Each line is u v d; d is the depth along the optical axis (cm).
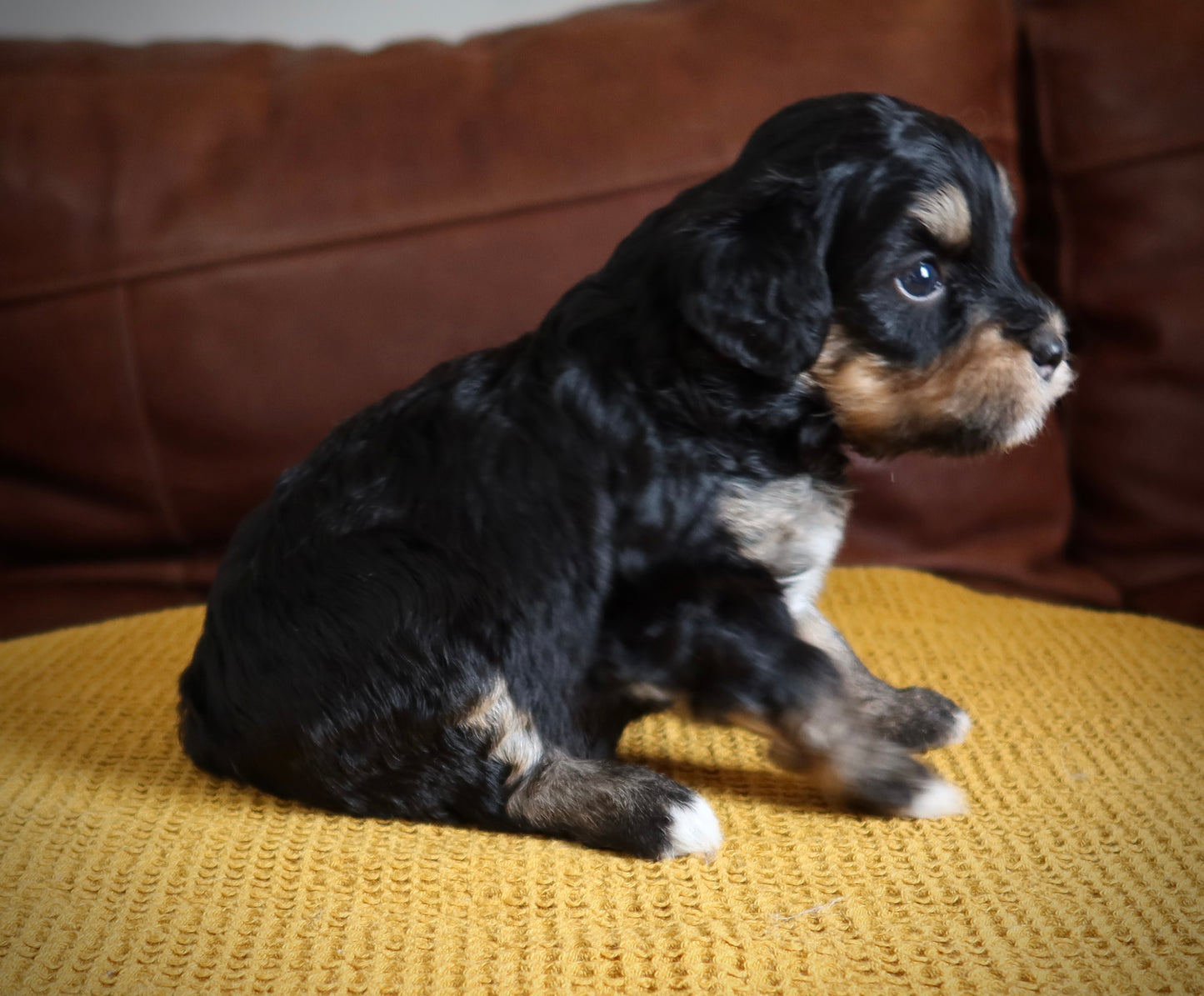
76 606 76
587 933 47
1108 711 59
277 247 73
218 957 46
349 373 74
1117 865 49
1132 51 74
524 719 52
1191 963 45
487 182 73
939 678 62
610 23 77
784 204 52
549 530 53
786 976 45
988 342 53
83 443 75
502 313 74
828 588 72
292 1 88
